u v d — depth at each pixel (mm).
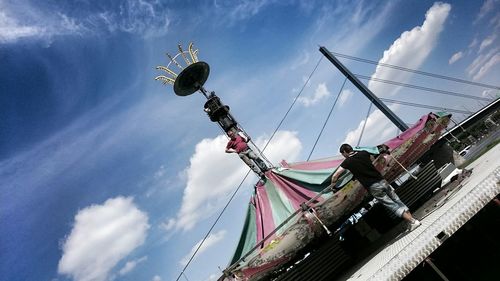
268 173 9367
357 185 7406
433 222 4695
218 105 11328
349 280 5980
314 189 8242
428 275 5559
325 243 8438
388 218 9203
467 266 5406
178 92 12062
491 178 4621
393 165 8297
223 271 7059
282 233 7324
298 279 7938
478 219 5613
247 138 10898
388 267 4477
